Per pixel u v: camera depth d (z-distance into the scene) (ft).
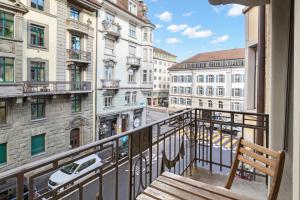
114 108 63.72
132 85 70.49
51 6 43.96
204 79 133.49
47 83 43.39
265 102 16.47
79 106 52.65
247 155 6.68
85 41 52.47
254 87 22.30
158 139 8.97
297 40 4.25
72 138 51.21
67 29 47.60
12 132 38.34
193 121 12.50
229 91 122.31
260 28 16.76
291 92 8.17
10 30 37.14
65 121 48.16
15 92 37.01
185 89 144.05
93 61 55.47
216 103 128.36
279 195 8.07
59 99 46.50
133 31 69.77
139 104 74.79
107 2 56.95
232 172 6.97
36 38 42.01
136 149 7.52
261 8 16.79
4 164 37.55
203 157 12.57
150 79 77.82
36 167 4.33
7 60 37.14
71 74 49.96
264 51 16.70
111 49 61.26
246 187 10.18
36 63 42.22
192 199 5.75
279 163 5.45
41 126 43.14
